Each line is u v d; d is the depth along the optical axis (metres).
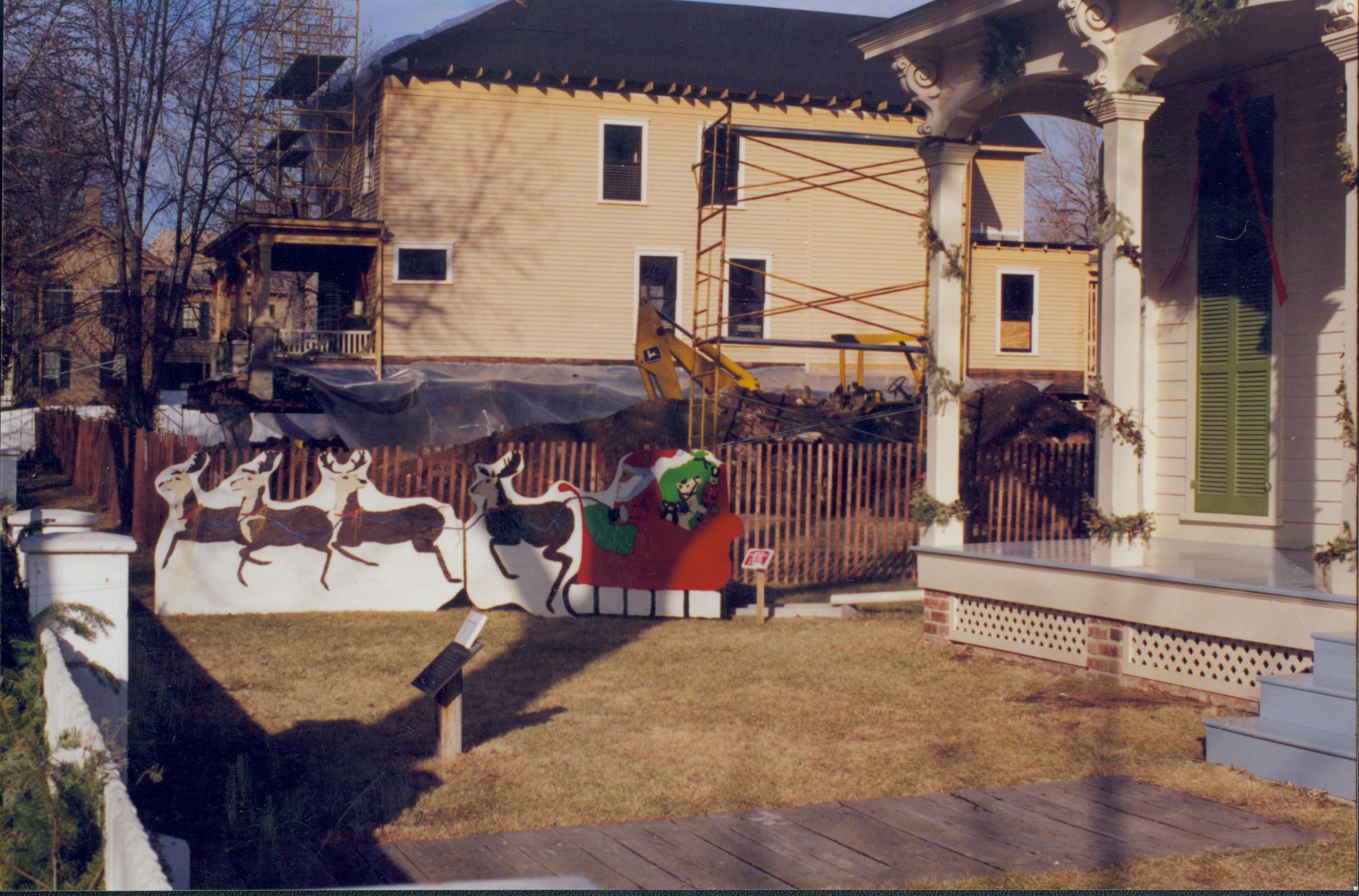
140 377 27.23
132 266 27.47
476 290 27.20
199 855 4.84
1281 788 5.84
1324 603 6.78
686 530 11.72
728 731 6.99
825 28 32.91
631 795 5.73
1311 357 9.29
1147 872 4.66
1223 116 9.98
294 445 21.81
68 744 4.13
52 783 4.18
